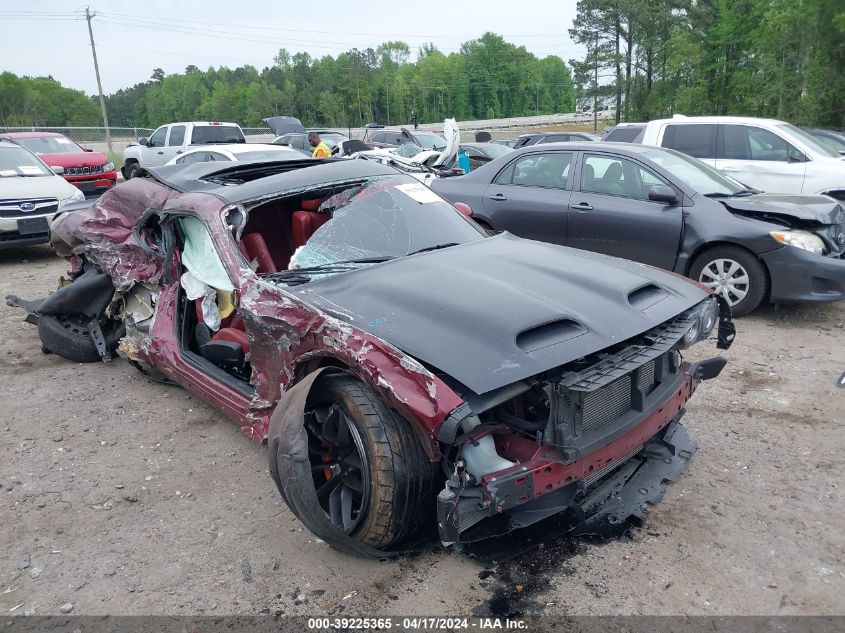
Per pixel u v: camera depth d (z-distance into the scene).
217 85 102.00
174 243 4.39
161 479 3.73
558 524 2.99
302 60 102.56
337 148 16.62
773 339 5.75
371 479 2.68
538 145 7.29
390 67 117.00
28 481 3.74
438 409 2.46
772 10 27.09
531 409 2.85
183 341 4.31
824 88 26.03
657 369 3.23
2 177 9.74
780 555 2.90
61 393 4.98
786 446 3.86
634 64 50.72
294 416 2.69
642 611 2.59
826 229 6.00
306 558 3.00
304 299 3.23
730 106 34.25
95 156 14.98
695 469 3.62
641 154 6.64
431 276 3.33
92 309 5.34
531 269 3.49
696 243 6.20
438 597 2.71
